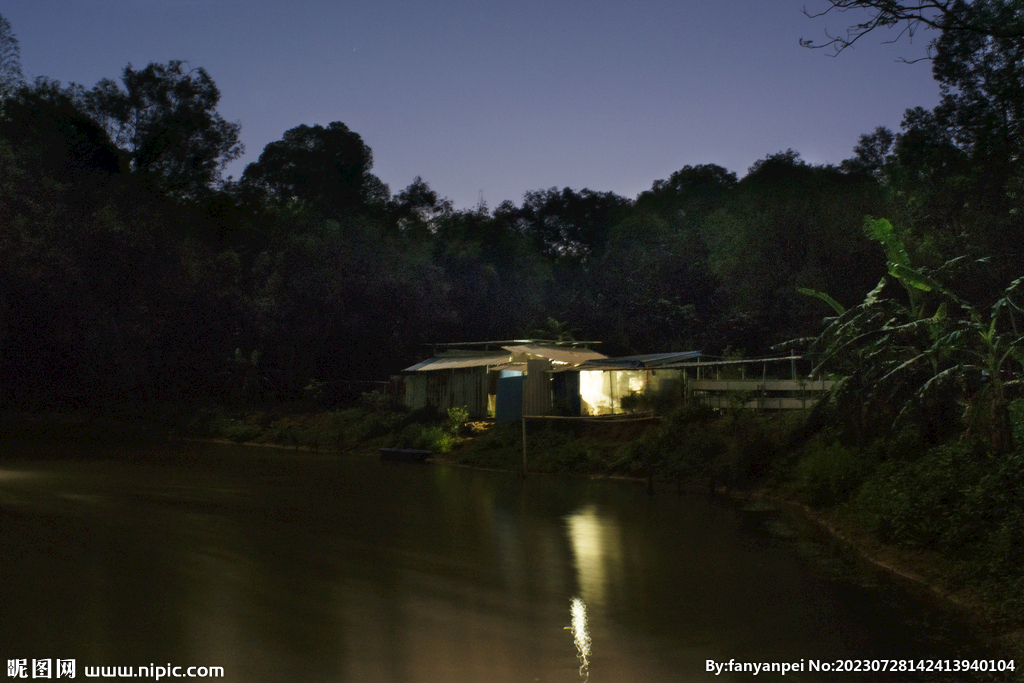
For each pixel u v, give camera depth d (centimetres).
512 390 2769
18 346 4125
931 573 1061
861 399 1648
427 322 4041
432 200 5575
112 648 788
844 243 3017
